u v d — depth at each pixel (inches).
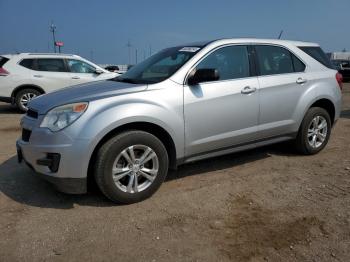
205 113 173.2
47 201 160.1
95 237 131.2
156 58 197.3
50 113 149.8
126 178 157.6
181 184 180.2
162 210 152.3
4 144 257.8
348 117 366.9
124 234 133.2
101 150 148.3
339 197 163.3
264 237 130.4
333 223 139.9
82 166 145.0
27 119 162.1
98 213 149.3
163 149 162.1
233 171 198.4
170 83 165.8
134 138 152.8
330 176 189.8
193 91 169.9
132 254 120.9
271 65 203.0
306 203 157.6
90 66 450.3
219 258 118.2
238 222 141.6
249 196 165.6
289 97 205.3
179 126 165.8
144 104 155.6
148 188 160.4
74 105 148.0
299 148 221.1
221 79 181.9
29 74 418.3
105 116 146.9
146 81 173.5
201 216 146.9
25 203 158.2
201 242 127.6
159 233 133.8
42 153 147.6
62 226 138.8
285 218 144.3
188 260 117.4
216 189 173.9
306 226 137.7
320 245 125.0
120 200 155.0
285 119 206.2
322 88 220.2
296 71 213.5
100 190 153.6
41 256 119.8
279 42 211.3
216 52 183.2
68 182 146.3
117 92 157.9
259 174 193.6
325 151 235.9
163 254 120.7
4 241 128.3
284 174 193.3
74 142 143.3
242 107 185.6
